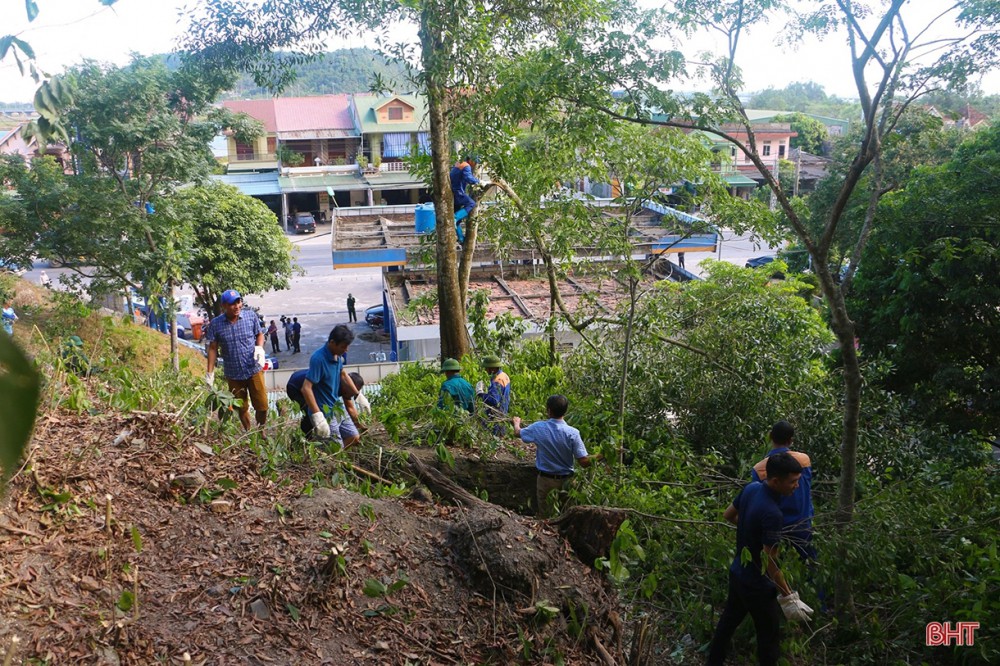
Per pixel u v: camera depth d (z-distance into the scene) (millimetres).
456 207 12633
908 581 5691
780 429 5719
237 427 6512
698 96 6648
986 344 13812
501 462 7664
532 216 11539
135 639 3850
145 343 18406
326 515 5086
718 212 9906
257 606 4254
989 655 5320
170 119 16812
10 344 479
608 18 10625
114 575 4230
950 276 12531
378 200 55250
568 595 5004
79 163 17266
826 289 6055
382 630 4391
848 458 6055
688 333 9734
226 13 11562
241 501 5133
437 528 5281
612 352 10133
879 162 6414
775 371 9141
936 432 9742
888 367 9789
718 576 5973
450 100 11797
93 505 4684
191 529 4770
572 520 5488
